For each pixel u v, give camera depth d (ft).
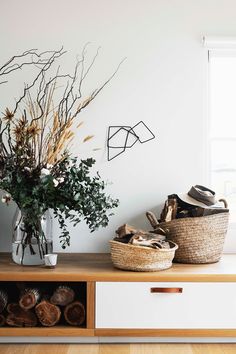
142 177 11.25
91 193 9.74
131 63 11.29
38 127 11.09
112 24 11.32
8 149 11.09
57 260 10.33
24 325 9.27
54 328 9.12
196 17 11.35
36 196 9.52
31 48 11.28
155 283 9.03
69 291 9.23
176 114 11.28
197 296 9.02
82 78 11.27
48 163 10.22
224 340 9.20
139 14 11.33
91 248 11.21
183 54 11.32
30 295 9.15
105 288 9.04
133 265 9.23
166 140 11.26
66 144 11.19
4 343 9.20
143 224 11.23
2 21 11.28
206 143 11.37
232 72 11.52
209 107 11.39
